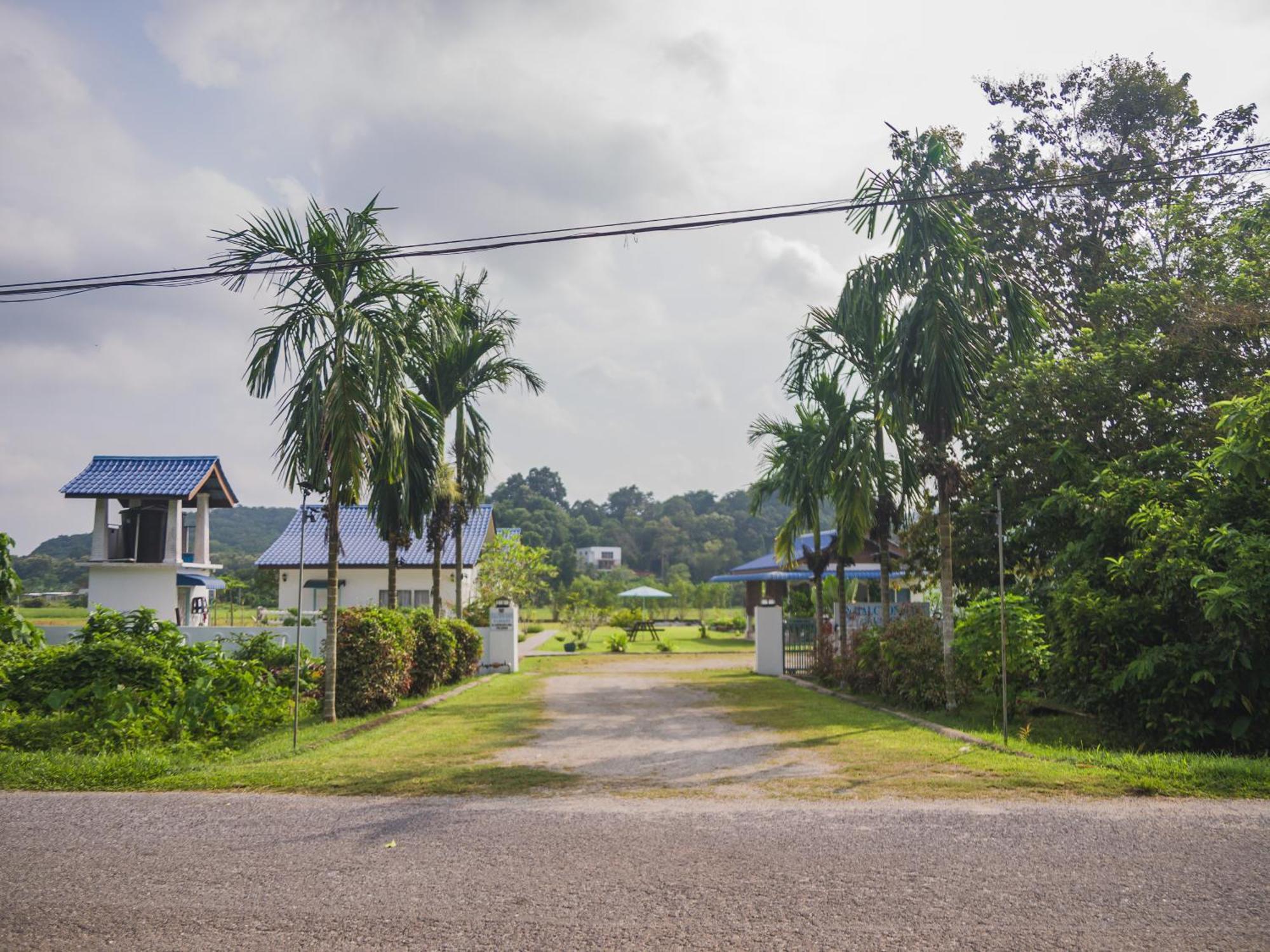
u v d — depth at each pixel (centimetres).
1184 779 703
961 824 579
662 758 862
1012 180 2066
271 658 1376
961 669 1234
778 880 471
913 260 1195
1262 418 930
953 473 1237
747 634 4022
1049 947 384
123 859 520
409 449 1529
